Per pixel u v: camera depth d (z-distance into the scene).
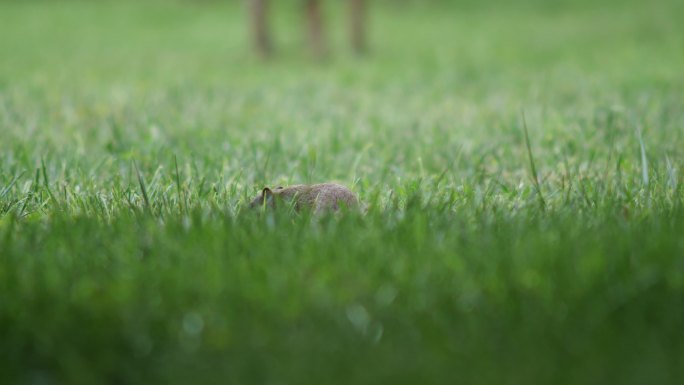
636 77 45.78
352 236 13.53
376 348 10.14
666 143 25.52
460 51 70.06
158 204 17.20
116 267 12.55
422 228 13.77
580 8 107.31
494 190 19.56
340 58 67.44
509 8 111.69
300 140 27.38
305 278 11.82
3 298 11.48
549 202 17.86
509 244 13.16
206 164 22.86
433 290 11.36
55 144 27.33
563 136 27.25
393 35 86.50
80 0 115.44
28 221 16.42
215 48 75.94
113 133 28.27
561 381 9.27
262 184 20.34
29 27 93.06
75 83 47.50
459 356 9.84
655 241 13.13
